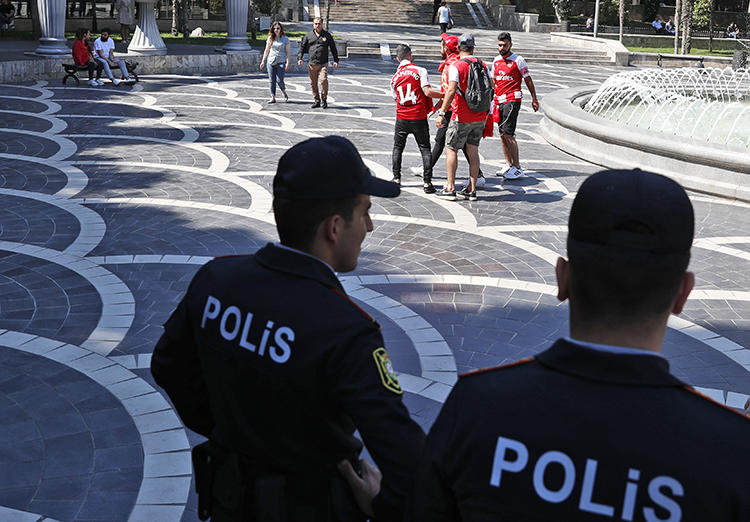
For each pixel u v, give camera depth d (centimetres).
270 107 1580
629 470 121
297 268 184
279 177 186
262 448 183
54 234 738
